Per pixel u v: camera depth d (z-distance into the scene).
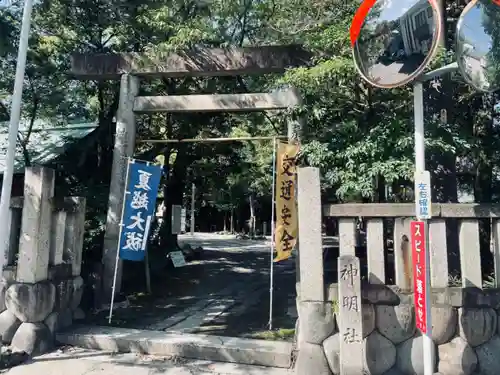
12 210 5.55
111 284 7.16
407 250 4.33
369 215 4.35
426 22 3.26
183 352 5.05
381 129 4.91
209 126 11.09
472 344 4.22
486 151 6.36
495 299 4.23
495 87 3.53
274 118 10.30
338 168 5.06
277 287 8.99
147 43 8.45
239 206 26.95
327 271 7.02
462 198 8.66
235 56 7.34
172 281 9.35
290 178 6.12
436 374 4.18
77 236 6.09
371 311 4.31
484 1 3.39
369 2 3.55
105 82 9.45
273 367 4.75
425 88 5.63
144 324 6.10
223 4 8.26
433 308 4.22
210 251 15.50
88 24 8.88
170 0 7.97
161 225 11.84
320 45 5.71
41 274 5.31
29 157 9.70
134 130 7.68
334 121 5.93
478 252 4.33
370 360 4.23
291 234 6.05
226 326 6.03
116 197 7.38
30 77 8.75
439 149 4.82
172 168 11.55
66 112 9.98
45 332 5.28
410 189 6.14
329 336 4.31
